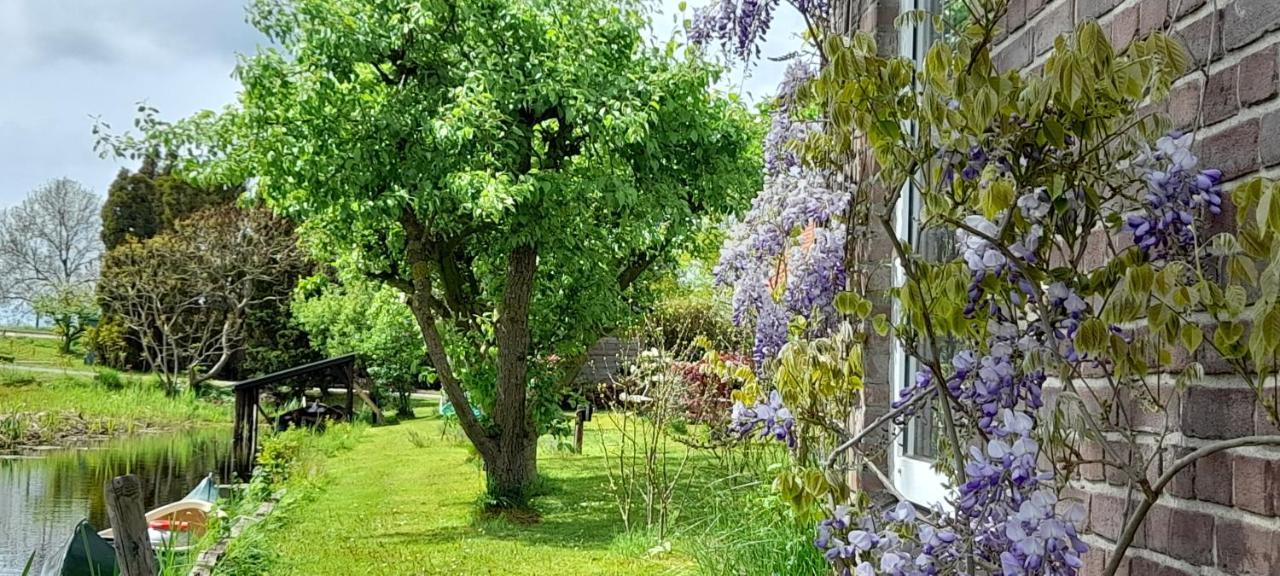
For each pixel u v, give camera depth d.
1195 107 1.96
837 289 4.11
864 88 2.21
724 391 8.11
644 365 8.44
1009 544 2.04
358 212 8.62
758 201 4.81
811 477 2.71
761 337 4.72
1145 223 1.88
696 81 9.05
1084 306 2.02
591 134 8.77
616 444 13.49
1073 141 2.11
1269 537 1.70
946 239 3.45
